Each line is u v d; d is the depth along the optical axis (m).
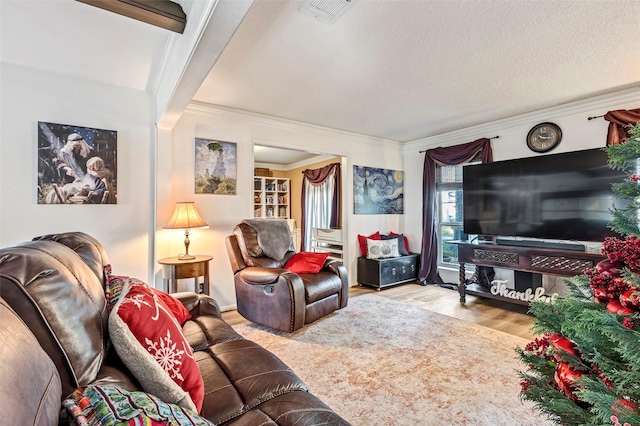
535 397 1.14
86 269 0.99
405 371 2.10
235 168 3.61
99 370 0.83
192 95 2.29
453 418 1.63
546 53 2.31
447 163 4.55
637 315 0.86
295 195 7.18
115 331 0.90
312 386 1.92
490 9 1.81
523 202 3.46
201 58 1.78
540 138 3.63
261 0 1.71
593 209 2.99
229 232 3.56
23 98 2.43
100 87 2.75
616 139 3.02
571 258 2.93
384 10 1.81
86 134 2.68
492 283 3.72
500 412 1.68
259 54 2.31
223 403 1.04
